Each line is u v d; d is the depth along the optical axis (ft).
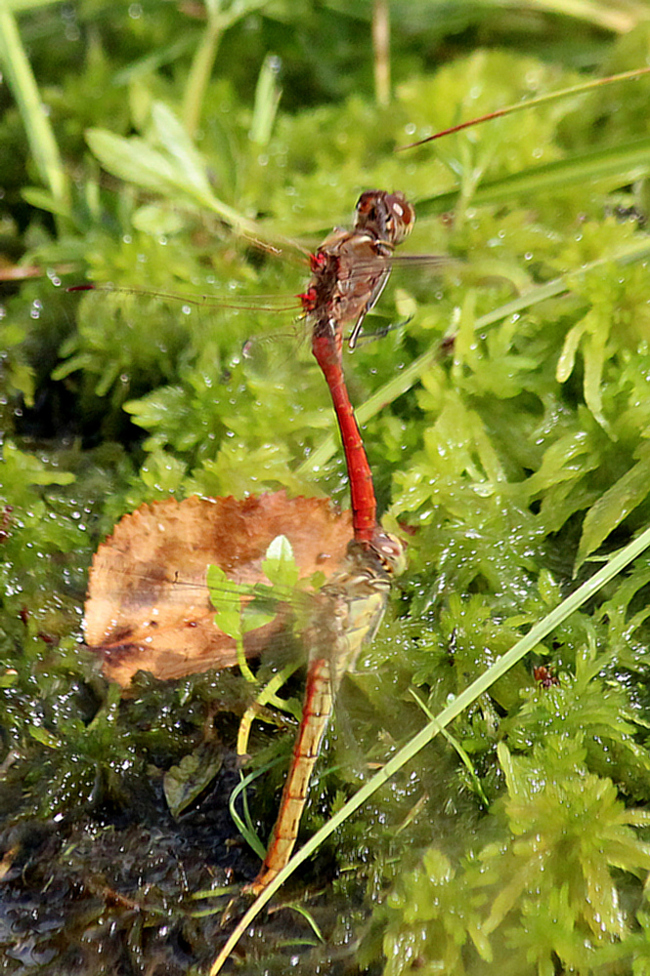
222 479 1.30
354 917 1.22
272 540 1.28
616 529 1.29
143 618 1.27
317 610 1.23
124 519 1.28
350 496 1.28
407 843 1.23
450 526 1.29
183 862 1.24
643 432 1.28
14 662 1.27
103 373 1.36
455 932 1.20
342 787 1.24
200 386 1.33
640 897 1.21
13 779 1.25
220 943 1.22
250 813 1.24
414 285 1.36
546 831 1.21
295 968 1.21
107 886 1.23
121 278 1.37
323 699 1.23
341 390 1.28
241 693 1.26
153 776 1.26
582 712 1.23
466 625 1.26
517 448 1.31
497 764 1.24
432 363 1.32
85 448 1.36
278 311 1.30
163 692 1.26
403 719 1.25
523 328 1.33
